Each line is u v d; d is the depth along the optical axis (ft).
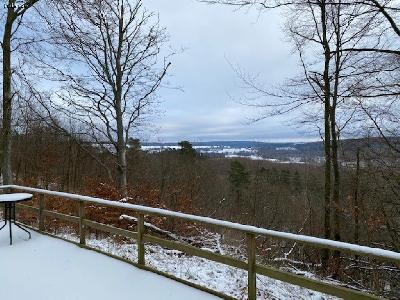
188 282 17.49
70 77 46.98
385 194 37.24
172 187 51.21
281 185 92.38
